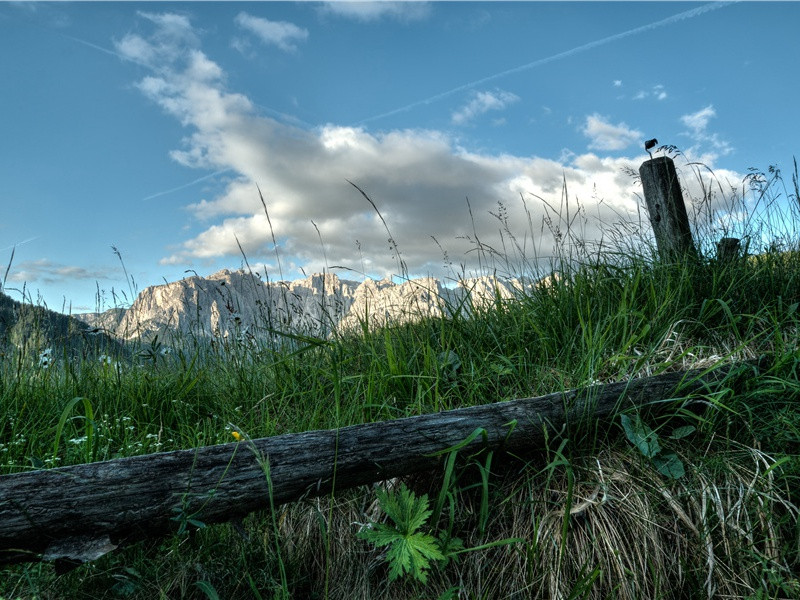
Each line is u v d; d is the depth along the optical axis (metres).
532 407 2.61
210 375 4.35
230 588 2.50
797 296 3.88
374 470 2.27
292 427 3.36
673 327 3.59
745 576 2.29
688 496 2.51
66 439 3.15
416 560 2.06
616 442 2.71
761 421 2.83
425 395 3.21
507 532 2.48
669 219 4.66
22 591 2.37
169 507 1.90
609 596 2.17
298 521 2.78
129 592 2.37
